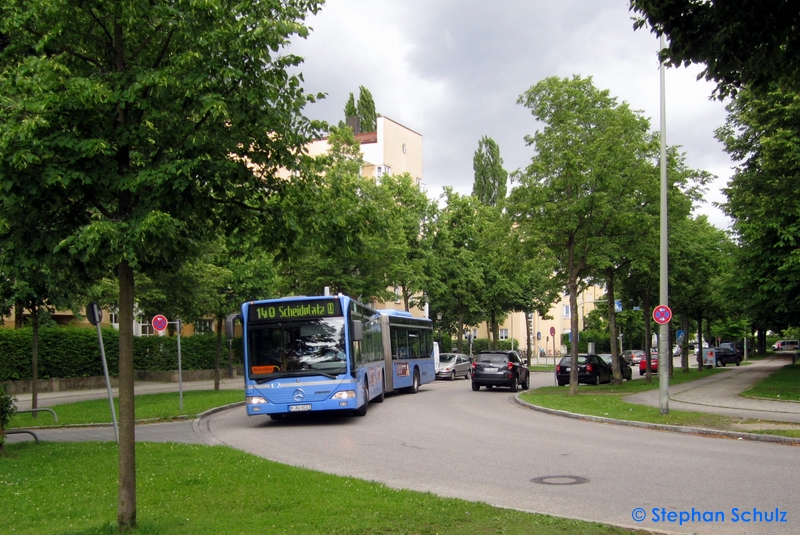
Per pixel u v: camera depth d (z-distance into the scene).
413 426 17.59
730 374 42.16
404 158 66.44
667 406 18.33
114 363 36.53
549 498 8.95
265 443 14.94
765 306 27.39
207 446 13.40
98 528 6.80
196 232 7.94
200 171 6.96
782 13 7.33
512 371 31.30
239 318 18.59
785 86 8.22
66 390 33.75
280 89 7.81
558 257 28.14
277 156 7.94
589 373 33.53
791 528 7.35
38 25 7.18
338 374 18.19
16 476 10.02
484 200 69.25
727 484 9.75
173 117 7.19
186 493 8.79
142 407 22.59
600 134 25.95
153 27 7.43
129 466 6.80
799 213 23.02
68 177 6.47
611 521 7.73
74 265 7.28
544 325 95.81
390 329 27.48
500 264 26.62
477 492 9.38
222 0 7.53
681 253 32.03
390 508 7.82
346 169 33.47
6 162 6.43
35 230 7.07
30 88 6.69
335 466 11.66
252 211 7.95
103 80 7.06
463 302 47.84
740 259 26.88
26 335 32.09
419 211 44.22
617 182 25.42
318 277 33.22
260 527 6.98
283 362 18.25
